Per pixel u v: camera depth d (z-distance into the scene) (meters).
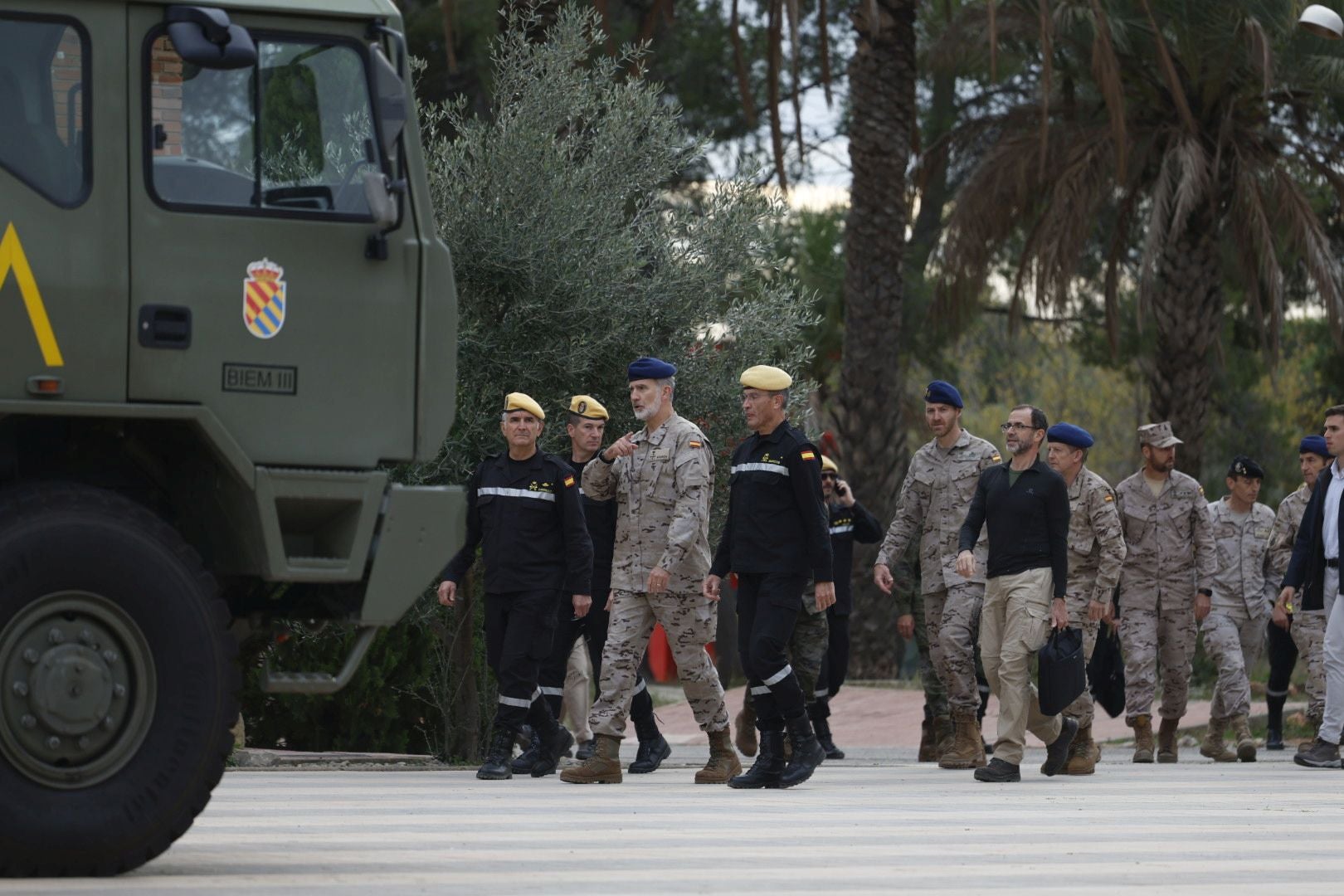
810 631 31.48
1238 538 37.38
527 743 32.41
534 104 33.28
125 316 15.74
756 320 34.75
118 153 15.78
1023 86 71.00
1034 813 23.12
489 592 27.48
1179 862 18.45
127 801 15.28
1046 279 57.69
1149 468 34.38
